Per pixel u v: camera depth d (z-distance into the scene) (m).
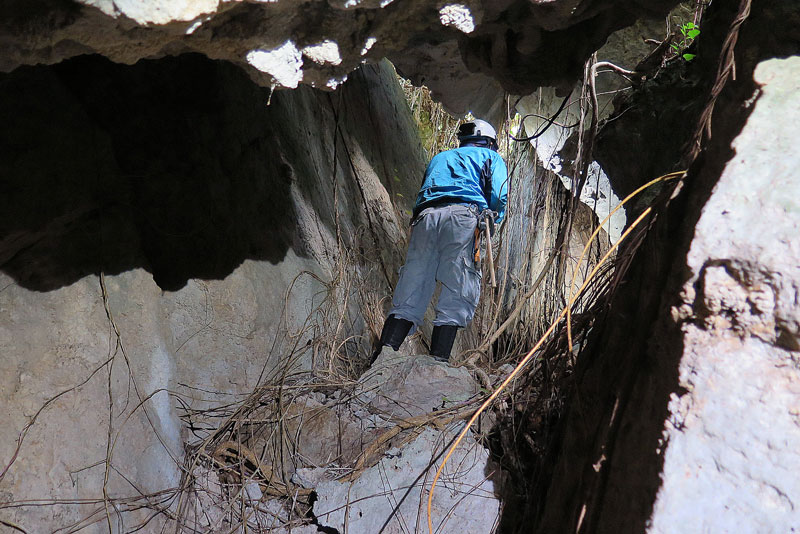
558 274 3.59
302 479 2.86
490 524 2.56
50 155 2.36
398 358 3.56
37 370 2.26
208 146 3.17
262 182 3.62
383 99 6.38
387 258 5.20
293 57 1.78
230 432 3.02
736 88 1.57
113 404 2.48
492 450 2.82
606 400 1.83
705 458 1.34
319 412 3.14
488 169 4.00
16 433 2.16
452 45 2.96
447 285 3.84
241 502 2.73
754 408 1.30
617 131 3.67
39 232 2.30
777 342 1.29
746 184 1.38
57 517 2.22
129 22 1.40
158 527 2.56
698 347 1.38
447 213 3.85
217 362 3.08
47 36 1.44
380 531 2.57
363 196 5.23
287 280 3.60
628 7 2.18
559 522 1.99
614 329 1.89
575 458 1.97
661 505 1.37
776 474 1.26
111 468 2.43
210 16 1.48
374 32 1.86
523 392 3.01
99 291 2.53
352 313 4.33
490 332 5.11
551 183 5.81
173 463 2.76
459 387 3.22
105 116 2.80
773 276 1.28
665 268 1.61
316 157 4.58
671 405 1.40
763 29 1.56
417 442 2.82
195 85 3.19
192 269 3.02
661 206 1.72
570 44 2.29
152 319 2.75
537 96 5.41
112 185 2.65
